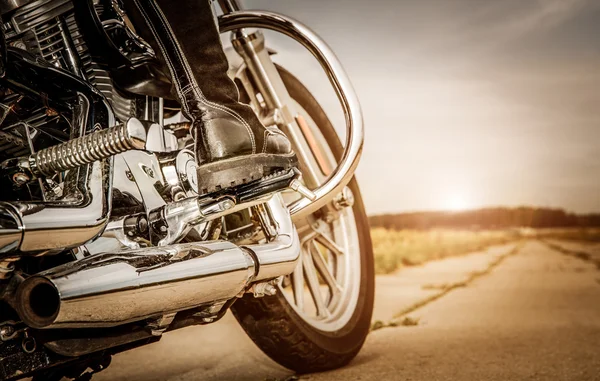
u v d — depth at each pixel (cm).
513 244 5862
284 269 165
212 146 146
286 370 238
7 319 118
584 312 470
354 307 244
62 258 135
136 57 153
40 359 123
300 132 218
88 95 138
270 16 181
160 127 159
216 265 140
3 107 136
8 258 114
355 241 252
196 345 305
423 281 823
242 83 212
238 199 151
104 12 153
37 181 133
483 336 322
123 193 145
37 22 152
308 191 161
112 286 117
